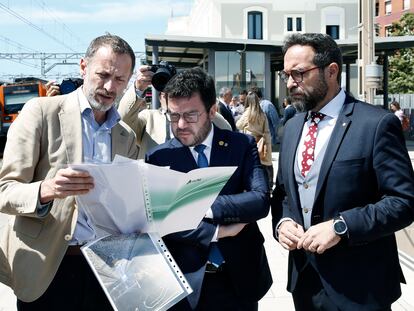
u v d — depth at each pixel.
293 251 2.64
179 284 2.10
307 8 40.88
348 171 2.39
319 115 2.54
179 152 2.50
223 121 3.54
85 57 2.67
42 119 2.57
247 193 2.44
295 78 2.47
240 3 40.09
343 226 2.30
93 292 2.72
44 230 2.53
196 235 2.38
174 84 2.38
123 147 2.82
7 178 2.46
